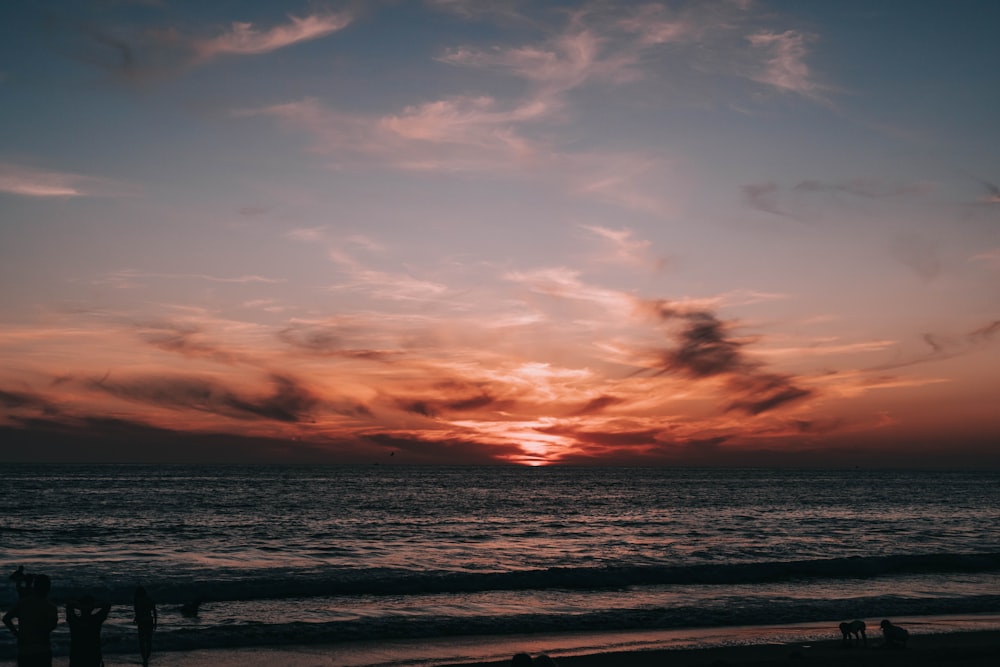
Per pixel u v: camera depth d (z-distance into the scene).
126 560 37.97
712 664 17.70
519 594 28.66
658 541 49.81
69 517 67.00
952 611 26.22
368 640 21.03
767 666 17.53
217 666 18.11
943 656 18.62
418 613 24.64
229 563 37.03
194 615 24.02
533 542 48.97
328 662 18.62
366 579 29.62
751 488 158.75
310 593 28.17
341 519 68.06
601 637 21.84
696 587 30.59
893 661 18.17
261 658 18.92
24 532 52.81
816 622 24.25
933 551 44.31
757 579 32.78
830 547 46.19
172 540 48.25
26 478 165.50
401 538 50.97
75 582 30.61
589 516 75.06
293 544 46.34
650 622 23.86
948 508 92.75
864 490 151.12
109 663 18.27
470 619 23.69
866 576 33.84
